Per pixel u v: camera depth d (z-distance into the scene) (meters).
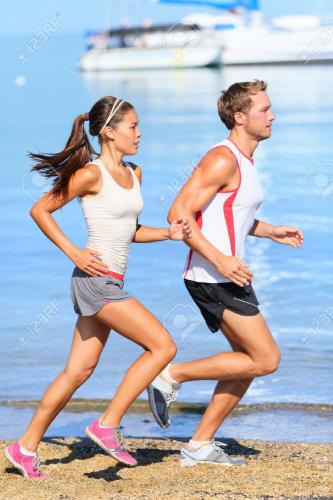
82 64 187.50
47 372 23.64
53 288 33.84
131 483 15.02
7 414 20.42
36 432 15.20
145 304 30.61
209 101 122.69
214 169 14.90
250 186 15.19
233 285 15.13
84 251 14.48
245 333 15.12
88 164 14.70
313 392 21.67
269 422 19.67
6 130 98.56
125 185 14.88
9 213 51.38
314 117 95.38
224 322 15.28
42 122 106.31
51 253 40.44
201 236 14.81
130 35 186.12
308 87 127.19
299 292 31.66
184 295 31.73
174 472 15.67
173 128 93.44
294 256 37.84
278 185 57.41
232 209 15.15
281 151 72.88
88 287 14.62
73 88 159.88
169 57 176.12
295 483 14.85
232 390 15.78
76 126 14.70
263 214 48.16
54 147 83.81
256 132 15.23
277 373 23.14
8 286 34.12
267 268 35.84
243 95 15.13
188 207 14.95
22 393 21.97
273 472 15.55
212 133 88.25
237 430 19.16
